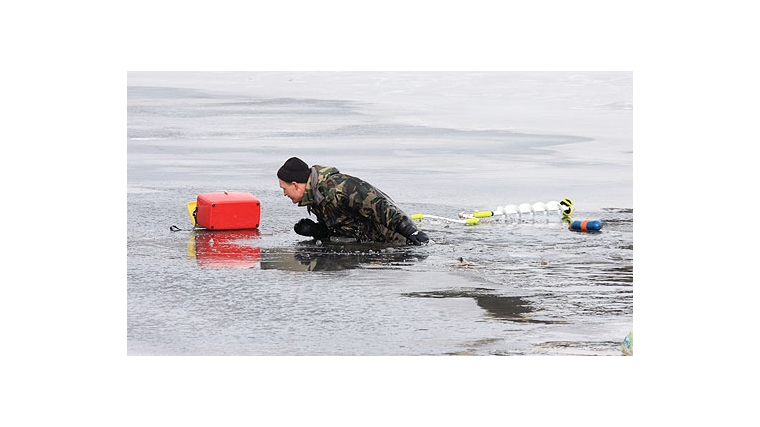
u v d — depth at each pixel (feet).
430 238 53.47
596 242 52.75
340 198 51.88
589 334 40.14
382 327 40.45
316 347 38.58
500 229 55.57
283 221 57.11
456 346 38.68
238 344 38.88
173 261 49.16
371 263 48.96
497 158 69.72
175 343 39.04
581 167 67.41
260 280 46.26
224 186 63.62
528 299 43.70
